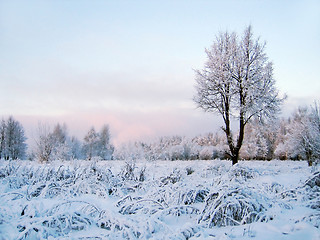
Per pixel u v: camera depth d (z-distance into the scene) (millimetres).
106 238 4258
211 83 18484
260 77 17734
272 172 14477
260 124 18000
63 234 4680
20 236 4121
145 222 4840
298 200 7406
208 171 14398
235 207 5676
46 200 7711
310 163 20344
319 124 16594
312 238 4223
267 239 4305
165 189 7344
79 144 47375
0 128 36500
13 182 9898
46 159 20625
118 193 9156
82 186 9250
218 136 70250
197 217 5680
